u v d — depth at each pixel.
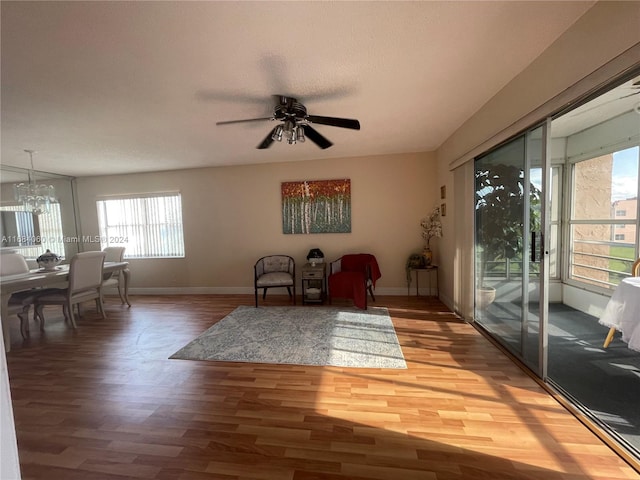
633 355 2.38
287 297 4.64
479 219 3.09
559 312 3.42
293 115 2.30
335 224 4.64
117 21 1.44
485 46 1.76
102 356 2.70
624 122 2.94
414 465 1.42
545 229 1.96
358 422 1.72
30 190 4.03
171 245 5.18
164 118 2.72
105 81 2.03
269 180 4.80
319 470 1.40
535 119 1.92
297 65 1.91
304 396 1.99
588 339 2.69
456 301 3.56
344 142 3.78
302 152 4.19
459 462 1.43
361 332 3.08
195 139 3.37
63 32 1.51
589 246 3.41
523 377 2.15
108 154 3.88
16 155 3.77
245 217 4.91
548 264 1.99
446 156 3.77
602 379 2.06
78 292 3.60
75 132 3.00
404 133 3.47
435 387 2.05
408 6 1.42
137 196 5.17
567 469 1.37
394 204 4.50
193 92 2.23
